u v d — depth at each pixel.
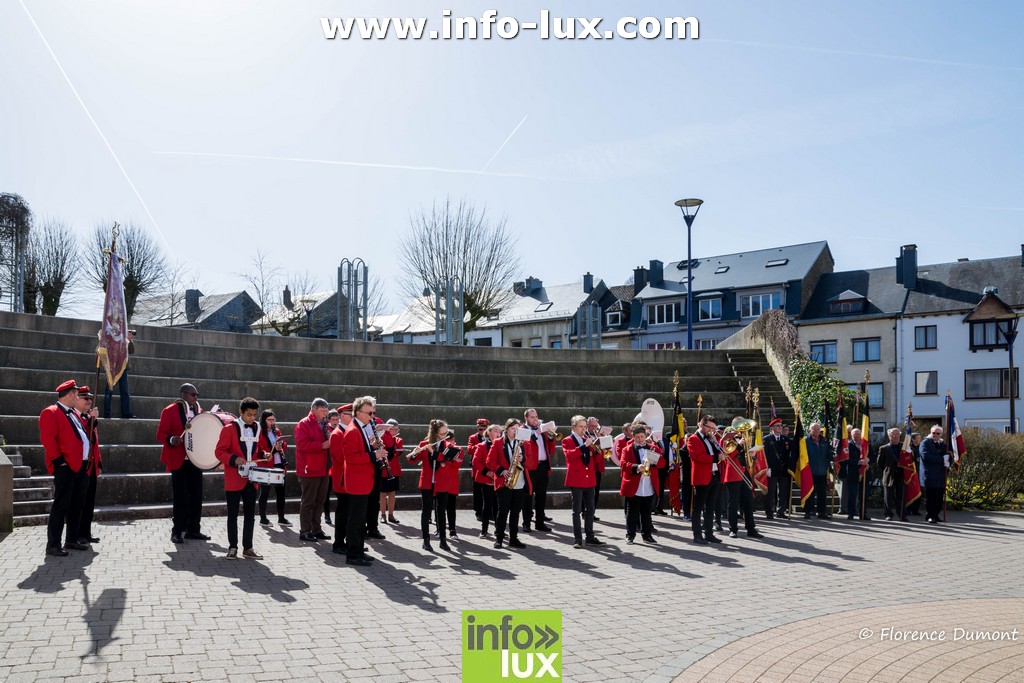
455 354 24.27
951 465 18.58
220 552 10.76
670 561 11.43
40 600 7.92
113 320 12.28
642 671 6.42
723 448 13.91
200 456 11.02
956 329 53.50
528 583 9.65
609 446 12.64
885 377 55.66
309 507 12.10
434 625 7.59
